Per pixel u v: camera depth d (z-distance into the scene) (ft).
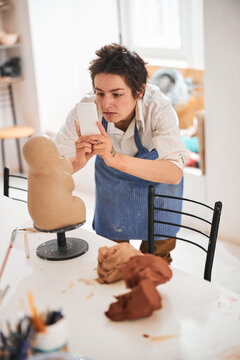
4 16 14.26
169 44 12.75
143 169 5.46
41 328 2.94
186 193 11.03
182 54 12.34
